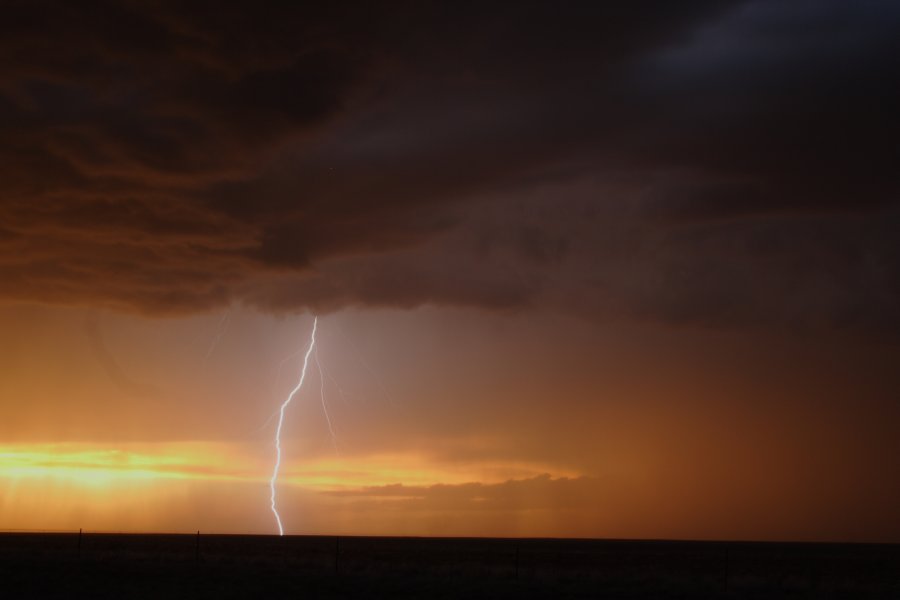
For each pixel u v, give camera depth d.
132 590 27.47
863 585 33.88
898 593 31.31
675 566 49.00
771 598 28.75
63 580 29.67
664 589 30.88
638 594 29.52
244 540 112.19
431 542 124.06
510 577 34.62
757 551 97.19
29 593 26.47
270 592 28.00
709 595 29.39
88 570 33.00
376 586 30.17
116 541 81.50
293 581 31.22
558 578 34.25
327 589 29.17
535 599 27.92
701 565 50.53
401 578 33.12
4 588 27.50
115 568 34.00
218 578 31.56
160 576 31.72
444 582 31.83
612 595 29.16
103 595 26.23
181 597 26.16
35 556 38.91
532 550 80.19
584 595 29.08
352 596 27.64
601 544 142.00
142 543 76.19
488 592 29.14
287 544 92.44
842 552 98.62
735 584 32.81
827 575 42.62
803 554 84.50
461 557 57.94
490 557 58.72
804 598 28.88
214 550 59.44
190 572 33.31
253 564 38.28
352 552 64.25
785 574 42.28
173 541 88.75
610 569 43.22
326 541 120.12
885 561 64.50
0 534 114.75
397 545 96.94
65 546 58.16
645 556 65.81
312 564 39.62
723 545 150.50
